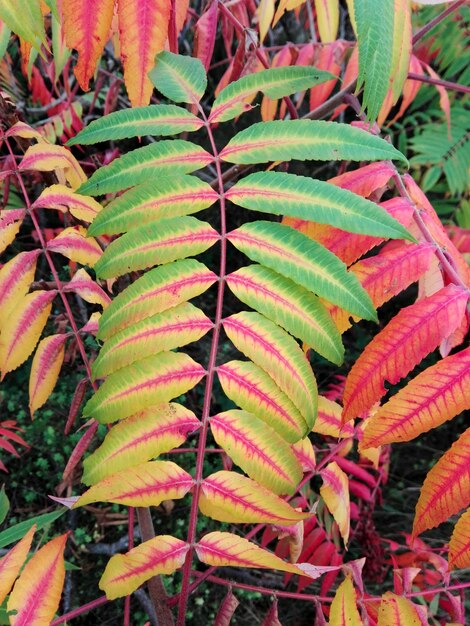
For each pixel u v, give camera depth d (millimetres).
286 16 778
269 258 240
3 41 346
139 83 281
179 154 267
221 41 842
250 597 684
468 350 231
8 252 787
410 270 261
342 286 233
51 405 732
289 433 241
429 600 574
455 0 376
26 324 330
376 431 229
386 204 285
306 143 261
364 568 632
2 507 362
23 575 239
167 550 240
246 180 257
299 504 482
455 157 855
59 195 343
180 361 240
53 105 697
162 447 238
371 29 225
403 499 854
